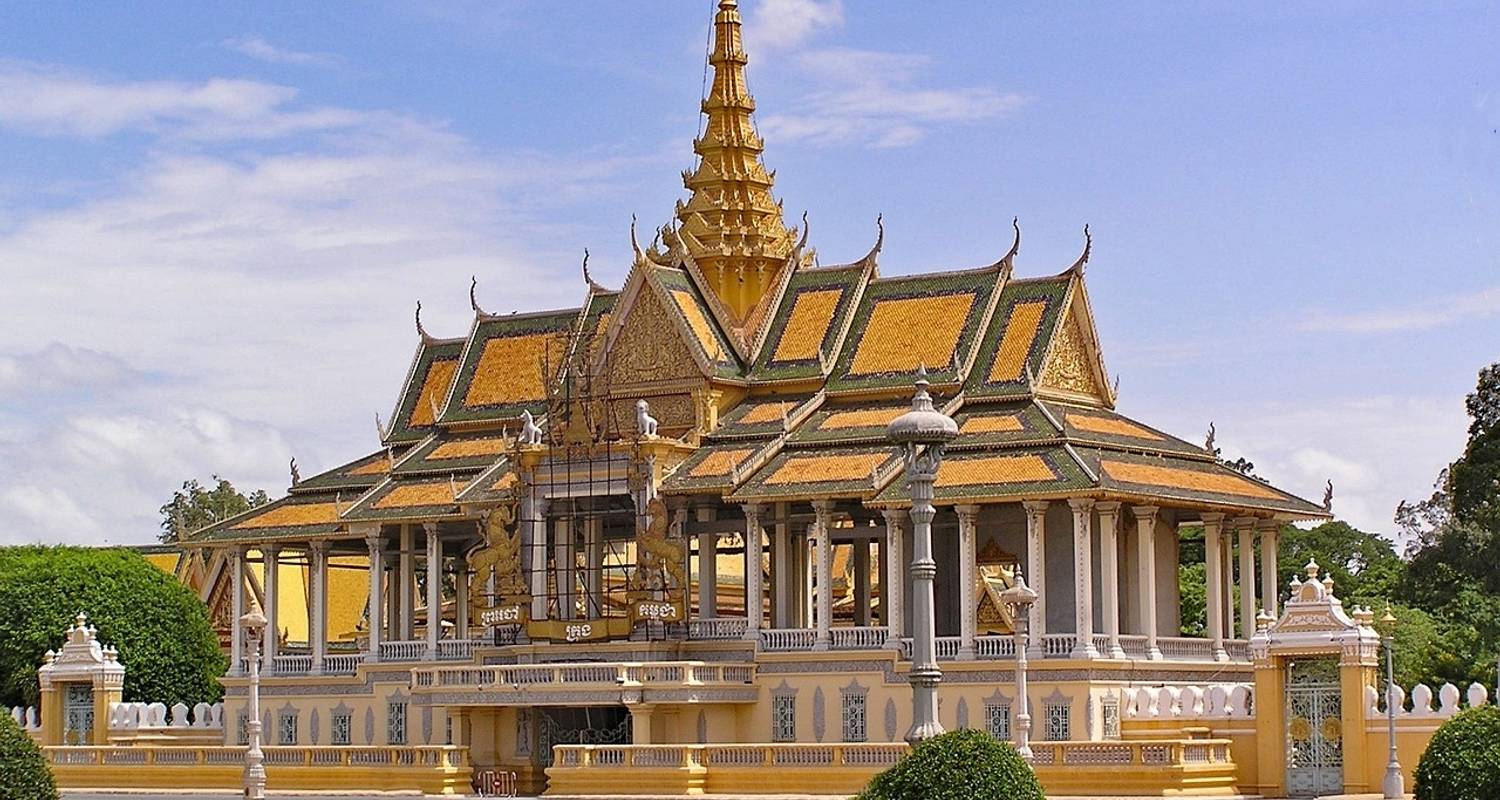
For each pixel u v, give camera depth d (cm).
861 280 11644
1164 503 10438
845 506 11025
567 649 10812
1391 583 14250
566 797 9538
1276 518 11338
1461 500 12238
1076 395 11131
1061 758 8938
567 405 11081
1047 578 10588
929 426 6506
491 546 11119
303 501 12306
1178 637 10838
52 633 12788
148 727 11712
